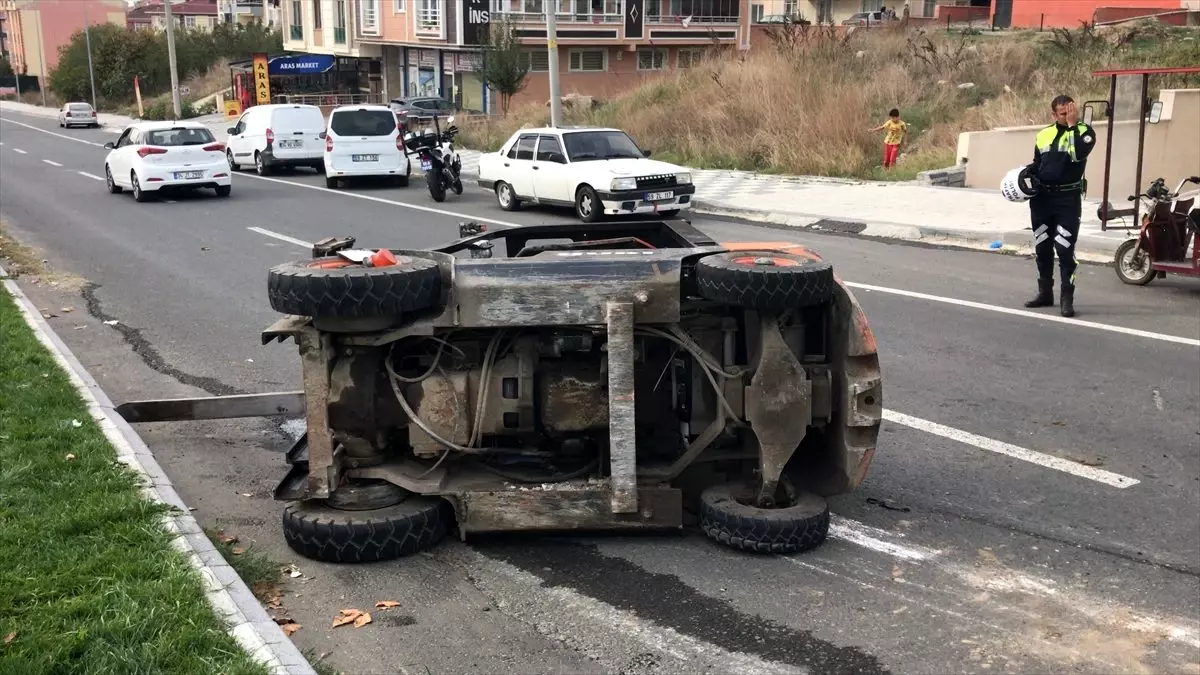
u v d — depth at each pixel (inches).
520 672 151.3
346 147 920.3
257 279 478.9
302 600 173.3
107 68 3127.5
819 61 1128.8
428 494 188.2
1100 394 286.4
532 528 186.2
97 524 182.1
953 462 237.1
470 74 1872.5
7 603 152.6
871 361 183.5
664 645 158.4
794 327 190.4
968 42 1168.2
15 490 196.7
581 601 171.9
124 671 134.7
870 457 185.9
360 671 151.5
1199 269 406.0
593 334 189.8
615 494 183.3
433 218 703.1
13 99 3929.6
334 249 202.4
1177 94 700.0
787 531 183.9
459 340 192.1
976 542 194.9
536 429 192.9
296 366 330.3
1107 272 462.0
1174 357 321.4
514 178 743.7
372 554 184.2
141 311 413.1
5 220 698.2
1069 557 188.5
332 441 187.6
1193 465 233.8
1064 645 158.4
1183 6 1454.2
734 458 195.0
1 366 290.5
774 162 907.4
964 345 340.5
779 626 163.6
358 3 2118.6
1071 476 228.1
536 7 1823.3
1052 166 367.6
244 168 1131.9
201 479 231.9
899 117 880.3
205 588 158.6
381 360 189.0
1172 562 186.4
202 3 4594.0
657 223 244.2
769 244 203.0
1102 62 967.6
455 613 168.6
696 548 191.0
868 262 503.8
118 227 664.4
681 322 188.1
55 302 432.5
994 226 573.6
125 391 303.4
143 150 812.6
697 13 1945.1
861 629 162.9
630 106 1178.6
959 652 156.2
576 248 237.3
